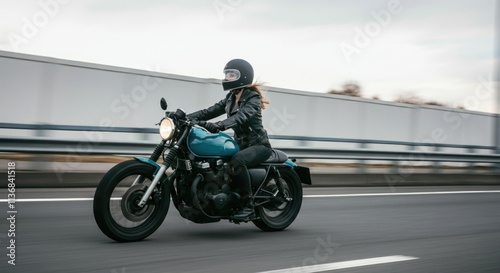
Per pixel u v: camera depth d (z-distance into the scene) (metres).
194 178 5.79
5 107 9.89
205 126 5.70
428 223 7.47
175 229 6.34
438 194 11.52
